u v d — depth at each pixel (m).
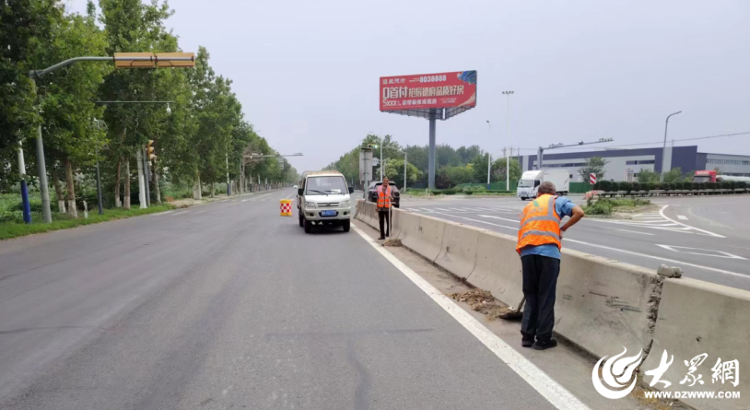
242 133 62.62
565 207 4.46
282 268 8.84
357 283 7.46
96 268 8.91
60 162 24.20
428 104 58.81
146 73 26.00
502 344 4.60
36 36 14.43
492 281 6.52
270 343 4.69
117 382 3.79
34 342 4.75
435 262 9.02
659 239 14.17
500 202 40.34
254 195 70.94
